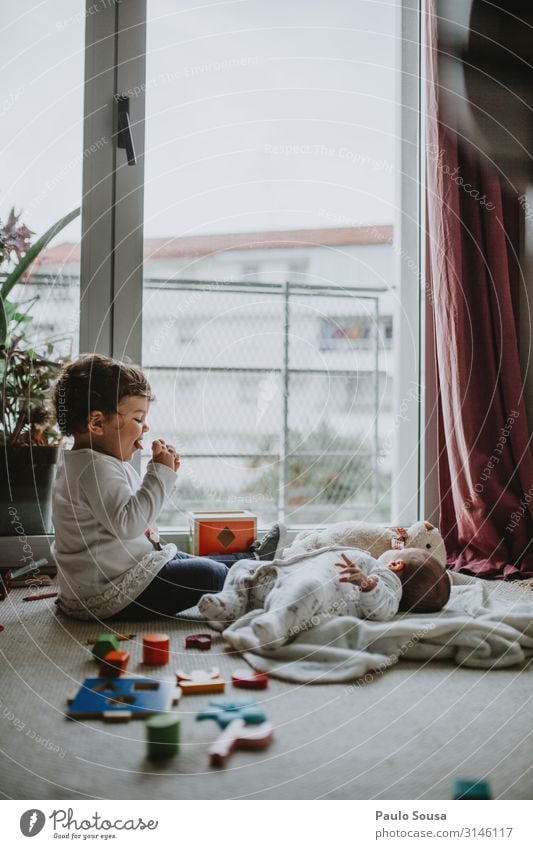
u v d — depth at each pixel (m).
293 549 1.73
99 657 1.21
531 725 0.98
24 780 0.83
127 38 1.94
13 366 1.87
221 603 1.38
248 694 1.07
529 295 2.03
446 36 1.94
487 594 1.54
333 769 0.86
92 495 1.46
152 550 1.54
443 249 1.95
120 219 1.94
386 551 1.66
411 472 2.13
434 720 0.99
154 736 0.88
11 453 1.85
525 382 2.03
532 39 1.96
